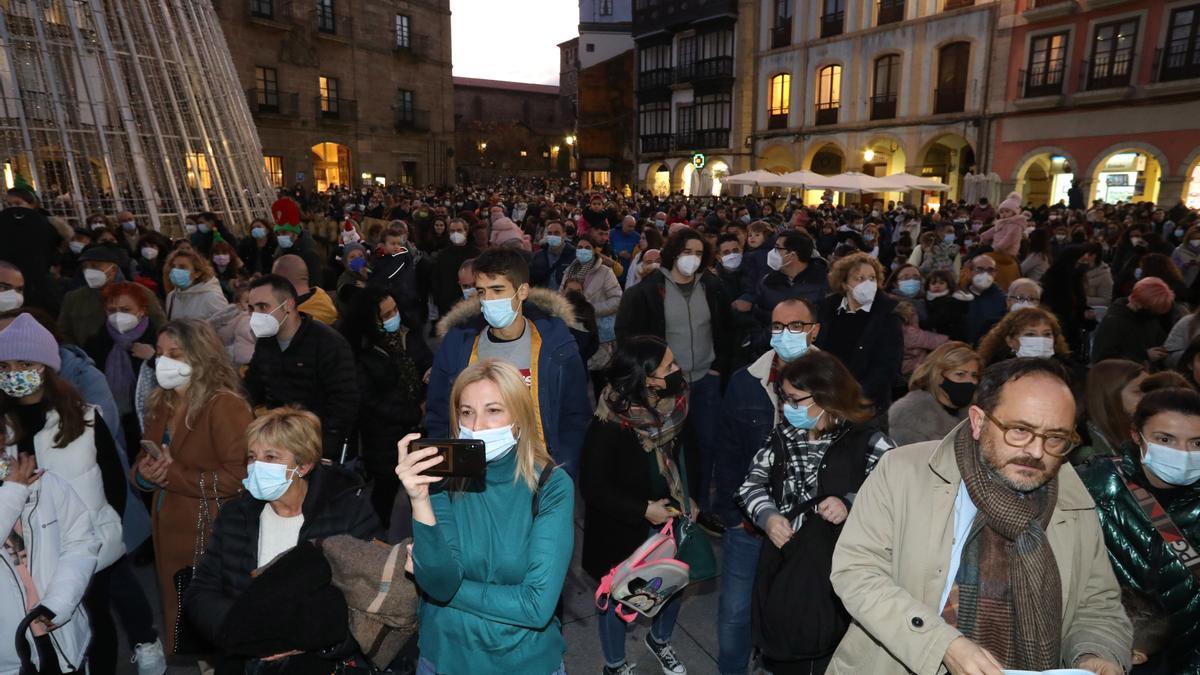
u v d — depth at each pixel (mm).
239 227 14422
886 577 1913
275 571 2146
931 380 3217
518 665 2107
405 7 41875
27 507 2494
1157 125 22406
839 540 2045
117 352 4668
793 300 3123
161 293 7840
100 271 5035
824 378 2611
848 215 17328
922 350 5441
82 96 12094
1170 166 22234
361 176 40156
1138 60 22609
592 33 54625
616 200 27828
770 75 35188
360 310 4074
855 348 4398
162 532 3094
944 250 10031
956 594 1896
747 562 3064
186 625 2844
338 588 2191
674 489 3125
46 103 11641
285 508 2512
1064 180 26250
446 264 7891
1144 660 2232
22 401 2814
